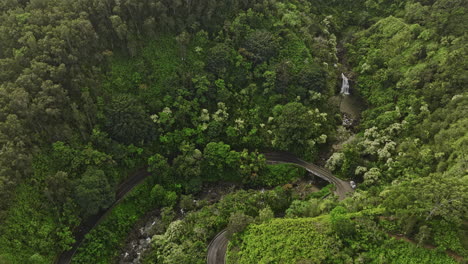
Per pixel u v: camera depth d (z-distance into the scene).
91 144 87.38
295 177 100.19
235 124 104.94
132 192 89.62
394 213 67.69
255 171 97.31
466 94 94.75
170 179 94.56
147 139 95.50
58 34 88.62
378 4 151.25
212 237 80.25
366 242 65.06
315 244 67.19
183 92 101.50
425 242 62.28
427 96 104.25
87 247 77.12
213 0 110.25
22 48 84.88
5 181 70.31
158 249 78.44
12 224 69.81
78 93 88.75
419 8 134.75
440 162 82.62
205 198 94.56
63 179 77.06
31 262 68.94
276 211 89.75
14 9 94.00
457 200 59.41
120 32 96.12
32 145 78.19
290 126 100.81
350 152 99.12
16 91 77.38
